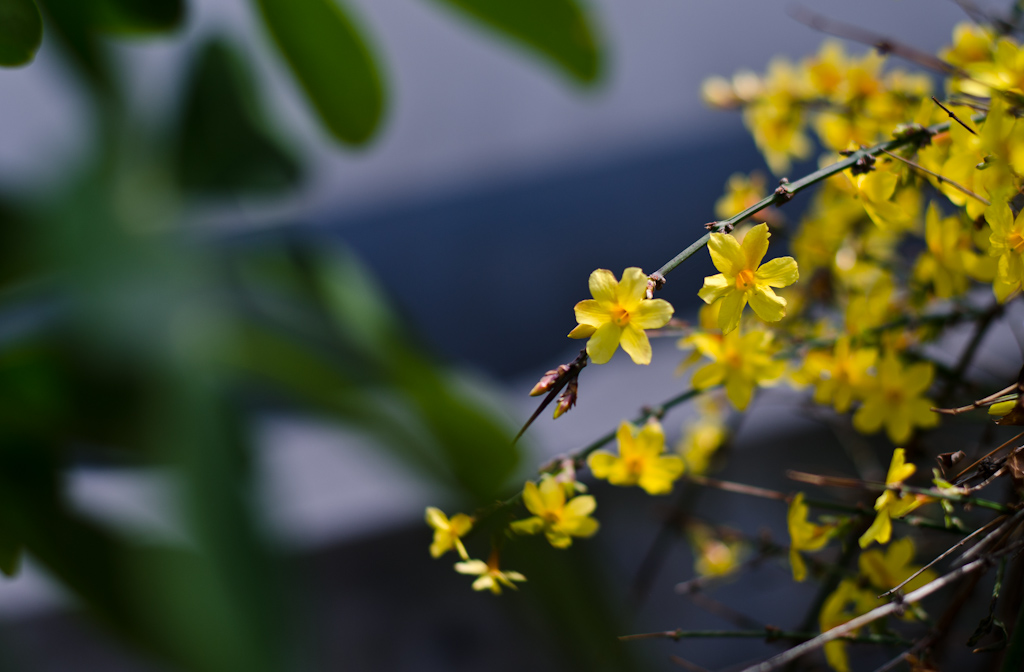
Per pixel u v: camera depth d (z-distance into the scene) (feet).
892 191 2.85
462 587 4.07
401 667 4.04
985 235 2.85
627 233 7.46
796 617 4.30
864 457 3.30
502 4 3.03
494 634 3.97
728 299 2.73
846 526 2.91
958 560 2.74
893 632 2.90
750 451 4.28
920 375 2.93
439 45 7.47
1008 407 2.73
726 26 7.65
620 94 7.75
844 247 3.12
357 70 2.91
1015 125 2.77
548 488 2.81
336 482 3.33
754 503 4.24
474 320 7.32
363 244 7.39
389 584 4.02
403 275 7.38
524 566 2.53
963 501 2.77
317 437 3.23
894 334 3.01
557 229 7.55
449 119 7.61
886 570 2.89
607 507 4.29
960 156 2.82
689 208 7.45
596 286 2.70
